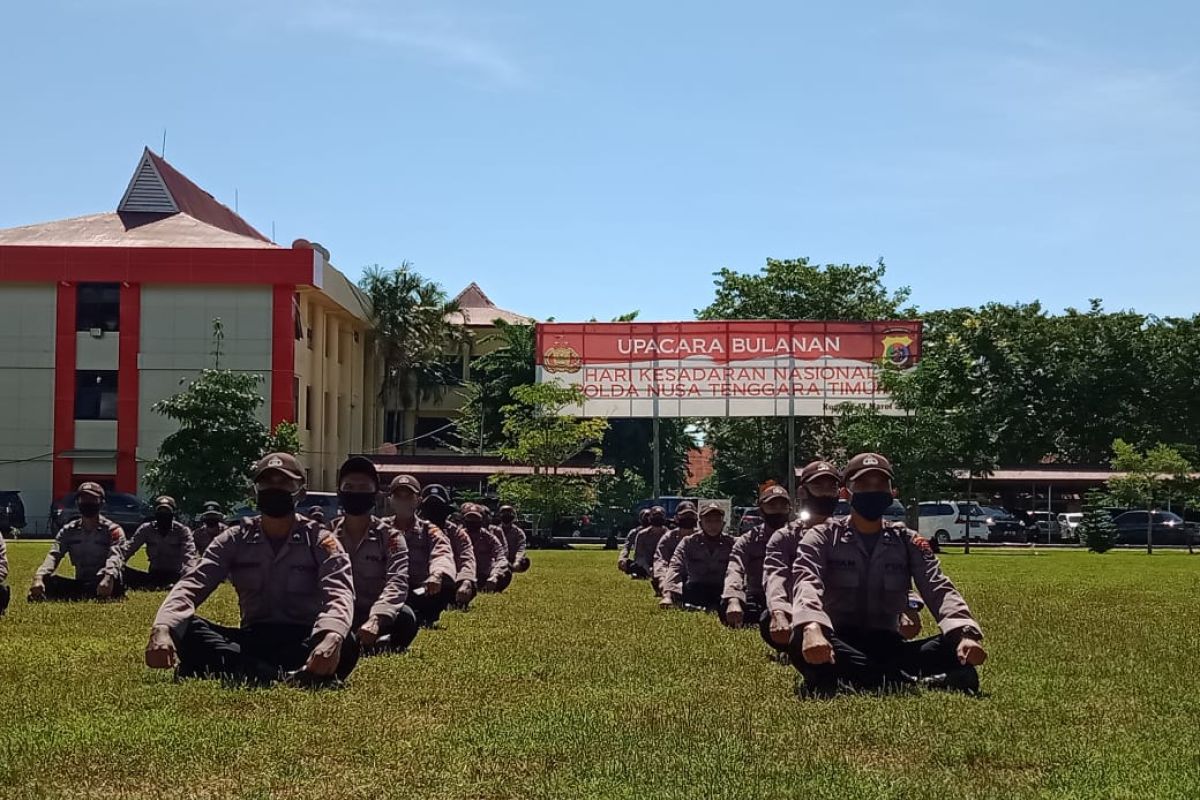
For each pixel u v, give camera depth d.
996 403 59.72
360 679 9.07
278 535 9.26
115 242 57.31
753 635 12.55
